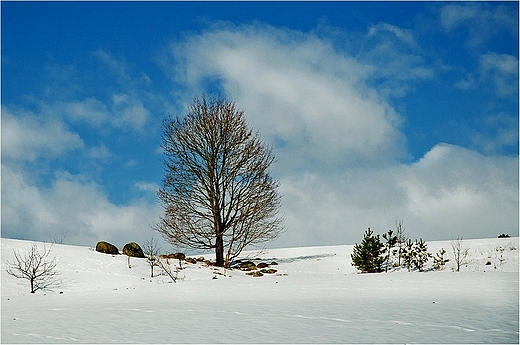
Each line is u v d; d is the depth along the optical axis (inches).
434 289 1034.1
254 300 965.8
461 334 633.6
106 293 1153.4
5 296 1218.0
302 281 1227.2
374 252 1680.6
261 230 1831.9
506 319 721.6
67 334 673.6
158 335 657.0
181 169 1841.8
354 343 594.9
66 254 1606.8
